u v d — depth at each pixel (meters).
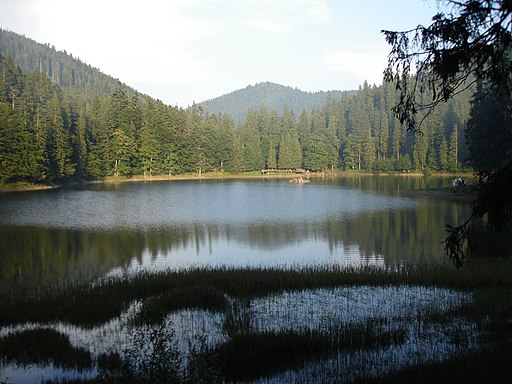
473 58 6.97
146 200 55.84
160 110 107.12
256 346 10.95
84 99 145.75
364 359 10.43
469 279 17.23
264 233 33.12
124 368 8.98
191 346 11.43
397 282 17.78
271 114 144.00
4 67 102.12
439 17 7.04
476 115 50.28
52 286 18.03
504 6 6.35
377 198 57.50
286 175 114.44
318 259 24.30
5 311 13.88
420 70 7.46
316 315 14.00
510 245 24.19
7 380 9.68
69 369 10.17
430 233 32.06
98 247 27.78
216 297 15.20
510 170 7.05
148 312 13.76
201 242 29.72
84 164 85.38
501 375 8.59
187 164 109.00
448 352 10.62
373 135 128.75
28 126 71.12
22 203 50.28
